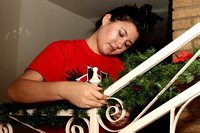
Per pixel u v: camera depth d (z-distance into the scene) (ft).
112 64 3.95
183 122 4.63
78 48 3.67
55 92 2.28
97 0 11.89
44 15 11.63
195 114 4.54
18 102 2.58
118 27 3.45
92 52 3.74
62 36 12.89
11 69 9.85
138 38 3.83
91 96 2.15
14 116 2.87
